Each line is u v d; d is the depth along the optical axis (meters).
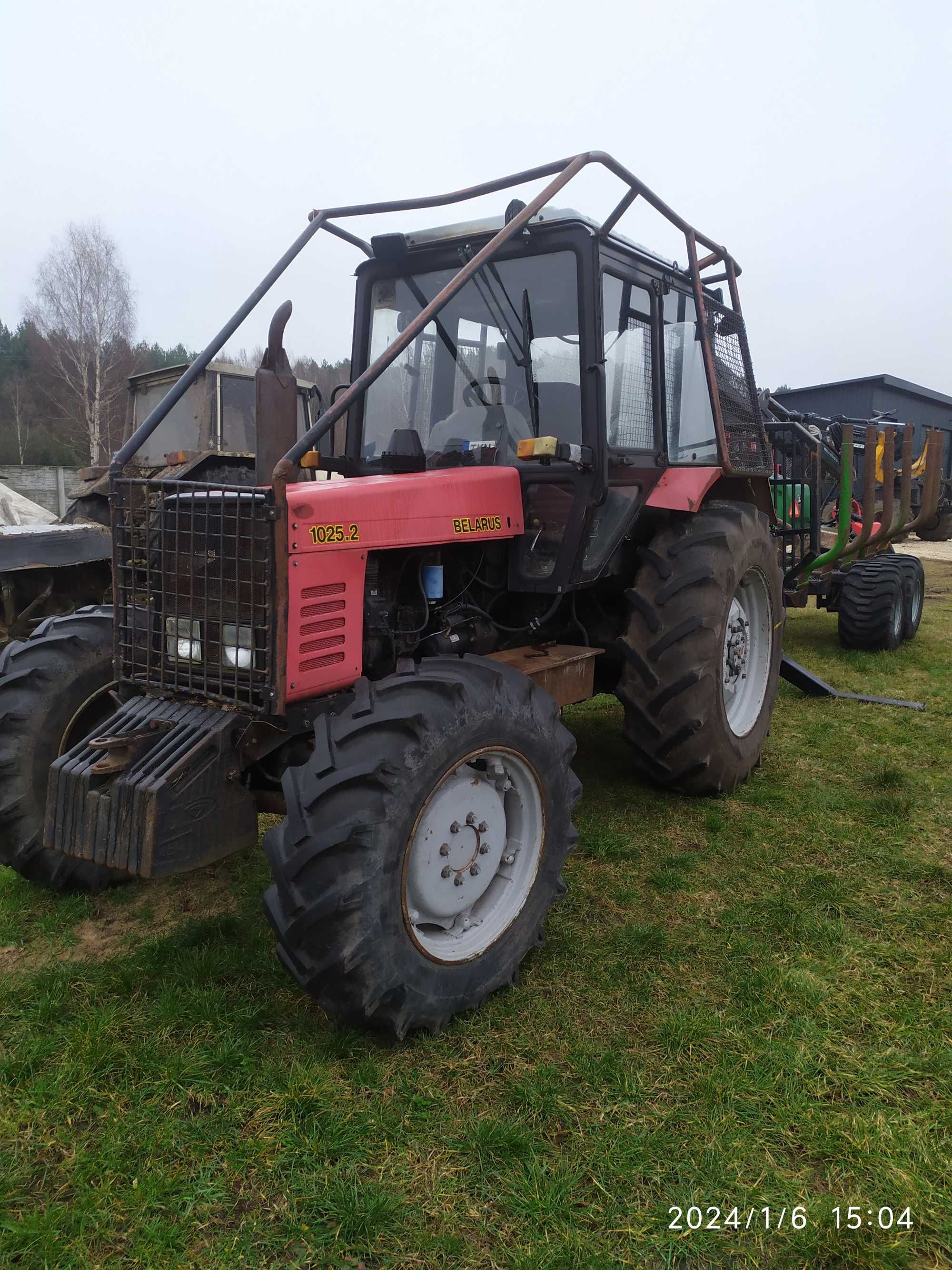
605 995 2.43
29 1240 1.64
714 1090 2.02
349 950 2.02
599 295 2.99
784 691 5.72
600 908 2.92
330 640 2.40
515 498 3.08
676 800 3.84
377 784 2.08
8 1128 1.94
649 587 3.60
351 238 3.32
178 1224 1.68
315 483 2.57
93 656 3.00
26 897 3.03
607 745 4.63
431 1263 1.61
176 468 6.67
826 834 3.47
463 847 2.36
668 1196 1.75
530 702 2.55
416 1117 1.97
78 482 23.22
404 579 2.82
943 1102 2.00
